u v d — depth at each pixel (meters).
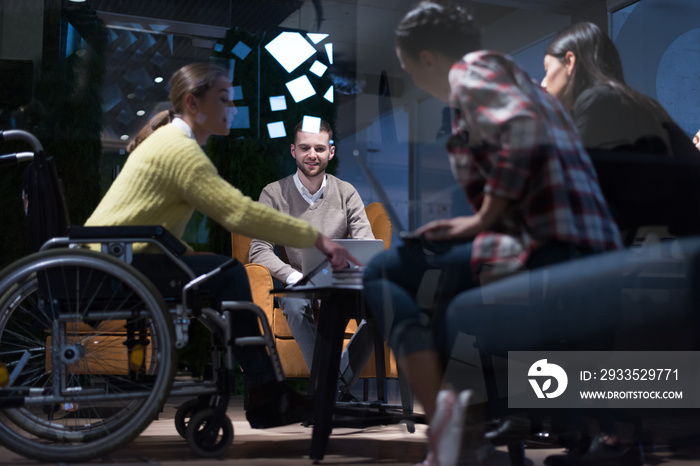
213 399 1.85
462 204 1.52
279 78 4.12
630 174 1.59
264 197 3.02
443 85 1.59
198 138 2.09
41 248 1.71
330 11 4.80
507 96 1.43
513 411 1.54
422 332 1.46
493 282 1.47
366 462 1.71
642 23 3.48
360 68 4.77
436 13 1.57
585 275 1.47
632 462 1.58
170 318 1.68
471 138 1.45
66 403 1.84
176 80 2.06
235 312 1.86
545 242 1.45
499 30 2.54
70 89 3.98
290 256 2.87
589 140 1.61
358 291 1.67
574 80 1.70
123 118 4.61
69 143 3.93
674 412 1.89
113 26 4.68
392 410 2.35
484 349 1.49
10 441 1.64
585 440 1.60
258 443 2.05
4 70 3.90
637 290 1.64
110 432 1.76
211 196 1.81
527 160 1.41
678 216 1.61
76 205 3.93
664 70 3.48
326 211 3.00
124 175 1.88
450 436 1.37
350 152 4.32
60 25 4.01
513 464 1.55
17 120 3.89
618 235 1.50
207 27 4.88
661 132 1.62
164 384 1.68
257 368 1.83
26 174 1.83
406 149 2.06
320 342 1.96
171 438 2.13
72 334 1.80
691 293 1.66
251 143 4.02
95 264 1.65
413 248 1.52
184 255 1.85
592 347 1.51
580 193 1.46
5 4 4.02
